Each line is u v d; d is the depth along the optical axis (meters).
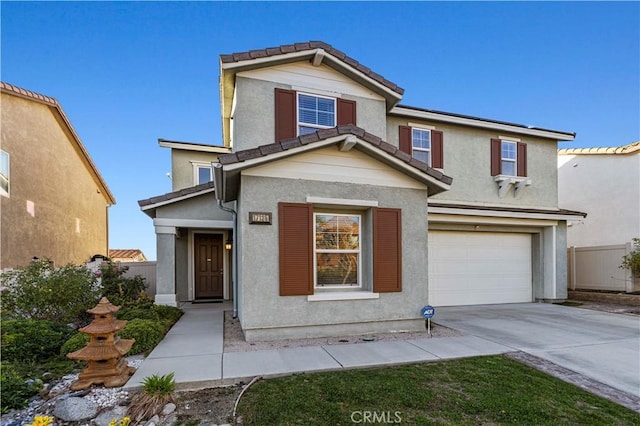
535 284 13.13
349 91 10.32
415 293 7.98
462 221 11.73
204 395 4.41
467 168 12.57
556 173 13.84
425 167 7.82
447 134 12.48
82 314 8.55
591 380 5.07
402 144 11.80
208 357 5.79
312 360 5.66
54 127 14.38
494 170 12.88
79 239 17.36
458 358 5.89
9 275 7.91
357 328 7.52
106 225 22.34
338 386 4.58
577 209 16.77
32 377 4.91
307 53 9.52
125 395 4.32
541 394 4.49
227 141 14.16
